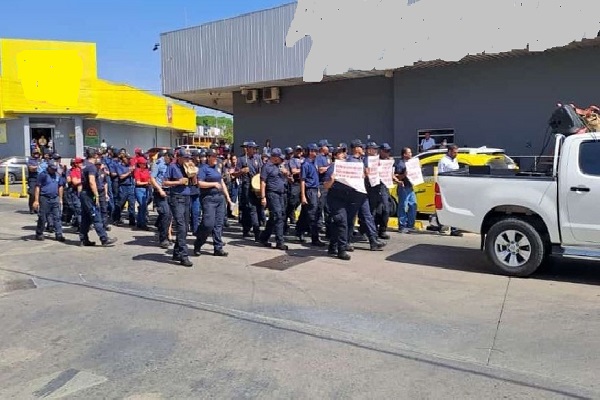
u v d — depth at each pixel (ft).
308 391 14.20
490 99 54.44
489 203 26.89
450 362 16.07
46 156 53.21
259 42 62.49
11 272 28.17
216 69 66.69
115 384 14.82
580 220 24.57
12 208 58.85
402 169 39.14
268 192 33.63
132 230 42.63
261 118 71.00
